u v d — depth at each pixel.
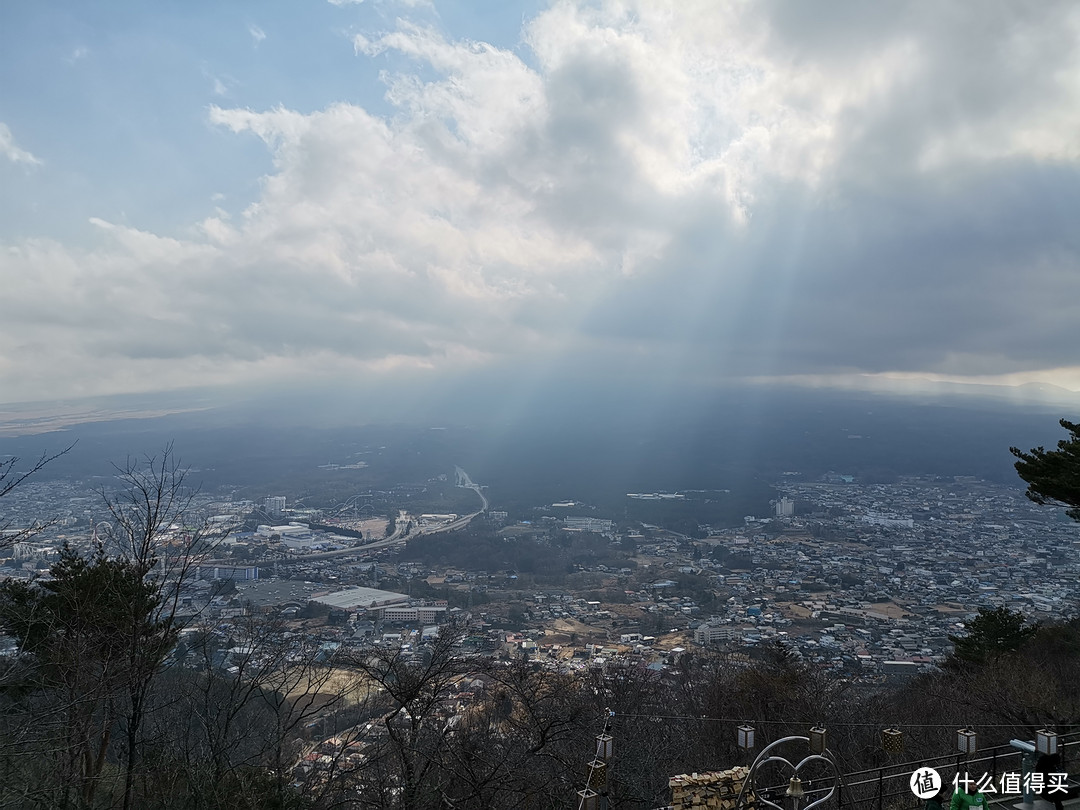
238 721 15.23
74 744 12.05
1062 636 28.70
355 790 13.99
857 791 15.72
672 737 18.98
